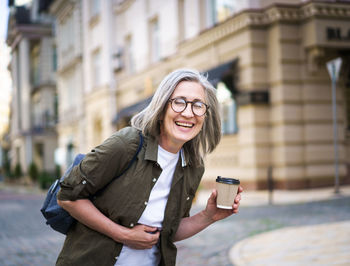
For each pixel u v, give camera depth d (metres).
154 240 1.85
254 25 13.30
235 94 14.00
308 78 13.10
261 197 11.46
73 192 1.74
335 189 11.77
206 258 5.25
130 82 21.94
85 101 26.94
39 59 39.69
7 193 23.39
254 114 13.27
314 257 4.76
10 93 49.03
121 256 1.87
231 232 6.86
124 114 20.33
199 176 2.07
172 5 17.92
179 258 5.34
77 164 1.89
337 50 13.14
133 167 1.83
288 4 12.81
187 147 2.02
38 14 40.00
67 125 31.06
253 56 13.30
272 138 13.38
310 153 13.05
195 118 1.88
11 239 7.36
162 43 18.92
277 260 4.77
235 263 4.81
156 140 1.87
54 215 1.86
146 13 20.38
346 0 12.79
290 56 13.04
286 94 12.98
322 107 13.23
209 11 16.22
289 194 11.91
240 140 13.82
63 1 30.67
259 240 6.01
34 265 5.38
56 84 39.03
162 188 1.92
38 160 39.56
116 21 23.92
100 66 25.25
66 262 1.83
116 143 1.78
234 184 1.88
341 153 13.44
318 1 12.42
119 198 1.81
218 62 14.82
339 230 6.23
